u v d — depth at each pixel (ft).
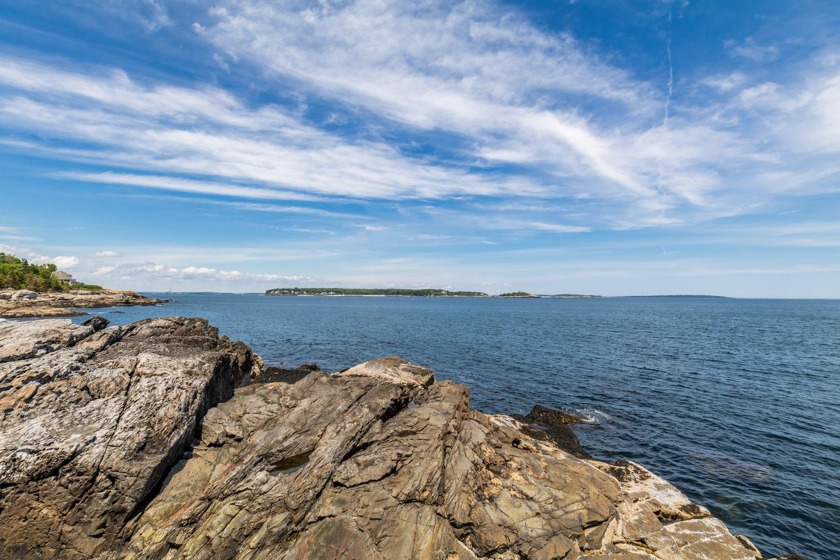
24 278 398.21
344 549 43.39
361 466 51.49
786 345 206.80
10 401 50.62
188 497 49.03
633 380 130.93
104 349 69.36
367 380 70.44
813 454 78.33
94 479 45.60
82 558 43.57
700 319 388.37
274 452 53.11
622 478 64.34
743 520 58.08
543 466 58.54
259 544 44.37
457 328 285.23
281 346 191.52
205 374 62.75
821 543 53.42
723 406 105.29
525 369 146.00
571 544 46.50
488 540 46.01
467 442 59.98
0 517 43.06
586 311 556.10
